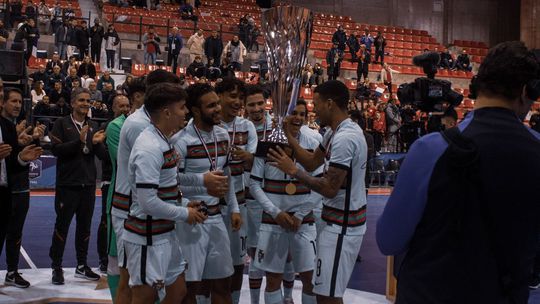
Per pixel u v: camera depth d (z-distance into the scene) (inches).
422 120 186.9
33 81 592.1
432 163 71.9
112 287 171.0
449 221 71.4
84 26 717.3
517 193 70.0
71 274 237.1
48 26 792.3
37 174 530.6
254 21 938.1
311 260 168.2
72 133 220.7
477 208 70.2
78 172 221.1
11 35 740.7
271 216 168.2
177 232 146.1
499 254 70.4
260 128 195.3
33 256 278.4
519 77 71.6
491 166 70.0
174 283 134.8
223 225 152.9
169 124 128.2
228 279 153.9
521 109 77.1
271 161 137.1
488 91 74.4
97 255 283.4
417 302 72.5
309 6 1159.0
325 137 146.6
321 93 141.6
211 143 150.8
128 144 141.6
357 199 140.8
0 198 183.5
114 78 730.2
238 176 178.5
